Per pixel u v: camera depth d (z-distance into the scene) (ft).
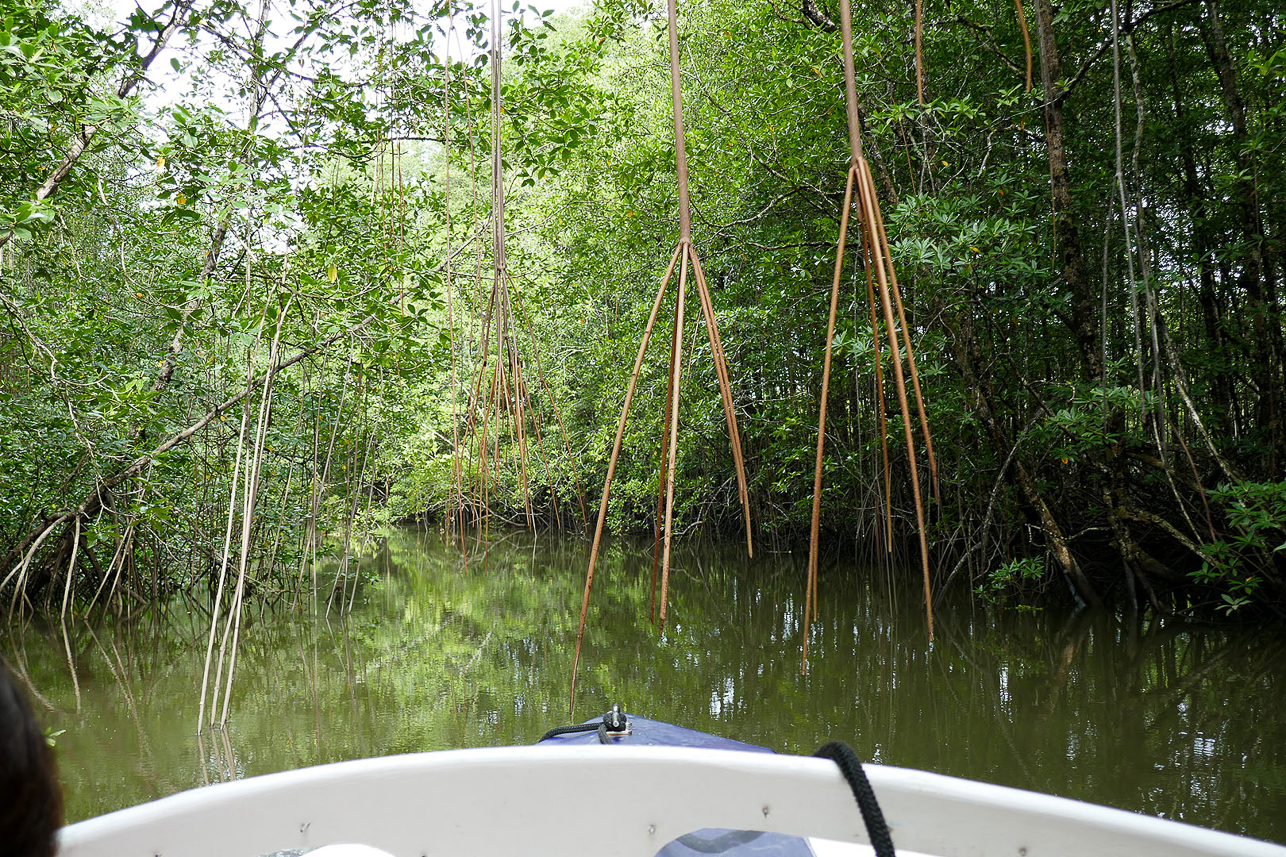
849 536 41.45
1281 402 25.35
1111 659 21.83
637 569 44.98
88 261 28.66
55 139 19.63
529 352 49.70
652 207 33.86
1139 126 19.43
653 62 41.01
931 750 15.10
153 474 28.71
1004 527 29.81
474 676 21.70
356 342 26.16
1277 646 22.33
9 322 23.72
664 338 35.68
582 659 23.25
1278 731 15.72
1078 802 2.85
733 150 29.99
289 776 3.11
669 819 3.32
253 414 31.68
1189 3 20.44
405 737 16.69
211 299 22.27
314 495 31.30
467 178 35.22
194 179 19.56
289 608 33.99
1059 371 29.78
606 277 41.52
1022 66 25.07
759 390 39.60
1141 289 23.31
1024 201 24.00
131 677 23.12
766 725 16.83
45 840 1.22
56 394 25.00
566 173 38.29
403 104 24.40
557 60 25.71
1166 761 14.24
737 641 25.43
